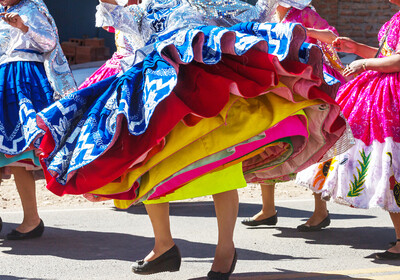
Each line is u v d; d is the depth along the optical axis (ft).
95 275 13.25
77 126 11.27
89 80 20.07
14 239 16.22
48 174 11.73
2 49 16.21
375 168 14.29
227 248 11.97
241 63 11.29
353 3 59.47
